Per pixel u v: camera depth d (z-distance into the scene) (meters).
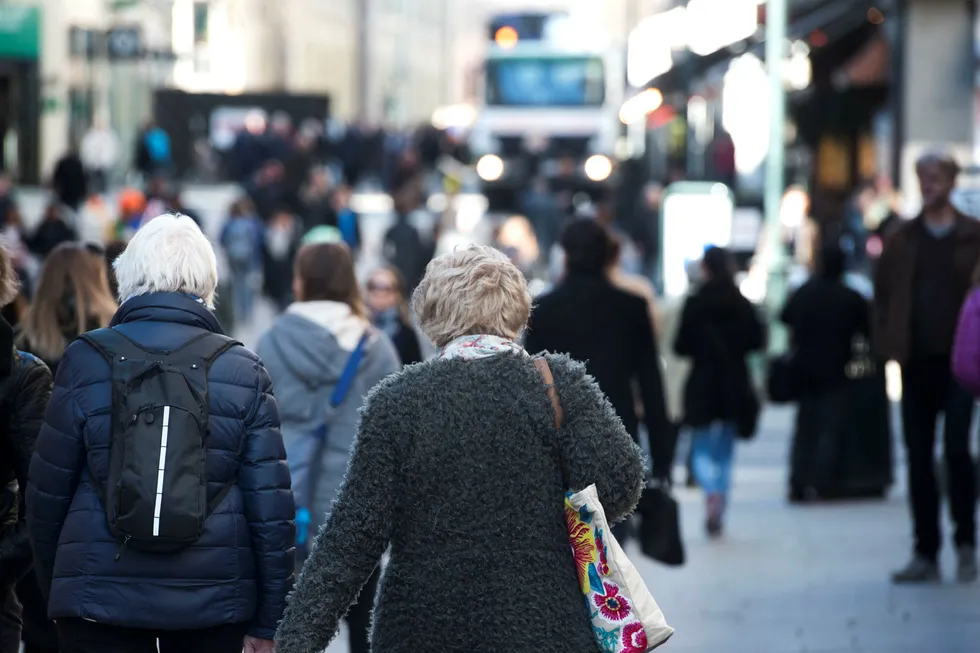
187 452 10.40
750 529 26.61
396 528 9.43
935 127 54.59
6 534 11.66
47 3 103.06
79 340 10.84
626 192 84.94
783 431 39.28
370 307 21.08
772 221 45.78
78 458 10.62
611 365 16.39
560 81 94.12
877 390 29.33
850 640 18.48
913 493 21.14
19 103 101.44
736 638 18.69
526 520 9.31
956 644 18.23
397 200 53.56
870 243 47.22
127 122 114.38
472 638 9.15
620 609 9.34
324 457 15.09
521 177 85.81
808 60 65.62
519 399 9.45
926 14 54.41
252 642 10.95
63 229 49.59
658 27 77.81
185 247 11.12
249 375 10.82
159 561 10.40
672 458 16.81
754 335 26.12
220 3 156.62
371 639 9.46
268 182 68.50
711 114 71.94
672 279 45.25
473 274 9.73
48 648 13.52
